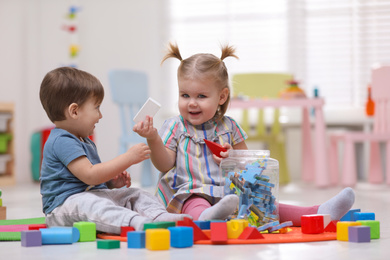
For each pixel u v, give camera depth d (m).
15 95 4.63
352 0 4.44
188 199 1.47
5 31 4.61
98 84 1.47
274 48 4.61
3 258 1.03
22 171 4.64
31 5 4.73
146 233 1.12
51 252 1.09
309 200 2.50
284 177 3.94
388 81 3.63
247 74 4.13
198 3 4.71
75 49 4.62
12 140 4.23
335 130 4.38
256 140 3.91
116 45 4.75
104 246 1.12
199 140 1.58
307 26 4.55
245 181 1.34
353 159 3.45
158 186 1.58
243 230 1.21
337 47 4.49
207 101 1.55
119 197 1.43
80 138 1.48
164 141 1.58
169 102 4.71
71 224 1.37
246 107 3.33
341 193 1.36
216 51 4.68
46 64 4.75
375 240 1.23
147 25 4.72
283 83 4.12
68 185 1.40
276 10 4.59
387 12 4.38
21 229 1.46
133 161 1.37
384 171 4.21
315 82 4.54
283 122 4.36
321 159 3.34
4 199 2.77
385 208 2.12
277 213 1.38
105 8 4.76
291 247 1.12
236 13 4.66
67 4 4.75
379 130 3.68
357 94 4.46
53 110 1.43
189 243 1.13
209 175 1.54
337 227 1.23
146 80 3.90
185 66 1.56
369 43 4.43
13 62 4.63
